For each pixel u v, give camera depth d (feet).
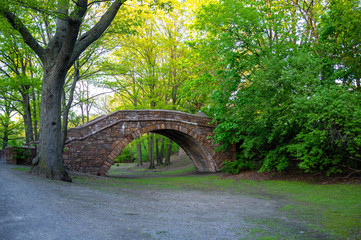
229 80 53.01
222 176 57.62
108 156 59.00
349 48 42.68
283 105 41.83
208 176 59.98
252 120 49.32
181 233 16.17
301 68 41.75
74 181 35.04
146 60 79.92
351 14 38.75
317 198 30.25
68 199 22.20
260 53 49.80
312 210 25.02
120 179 52.42
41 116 33.47
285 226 19.67
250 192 37.40
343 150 39.75
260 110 46.80
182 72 80.07
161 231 16.17
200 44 62.75
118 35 51.55
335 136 37.42
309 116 35.37
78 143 56.80
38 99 66.85
